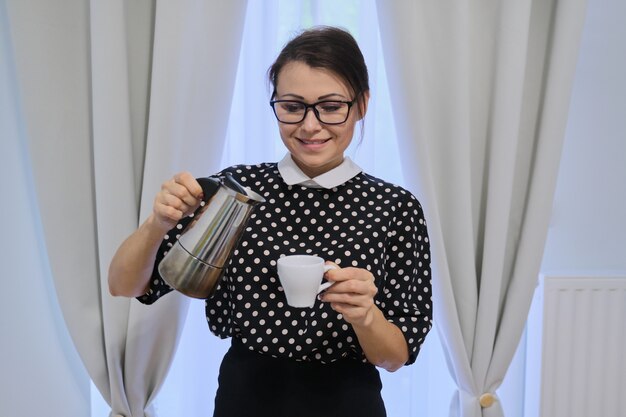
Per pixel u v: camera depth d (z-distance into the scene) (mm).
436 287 1433
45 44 1274
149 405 1419
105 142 1272
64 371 1482
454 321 1435
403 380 1614
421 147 1382
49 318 1458
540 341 1601
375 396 1074
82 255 1335
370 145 1482
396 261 1092
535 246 1468
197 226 897
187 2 1283
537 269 1477
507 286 1509
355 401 1045
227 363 1091
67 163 1313
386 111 1525
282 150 1482
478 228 1500
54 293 1451
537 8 1471
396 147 1533
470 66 1451
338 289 874
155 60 1277
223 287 1092
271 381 1046
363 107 1048
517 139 1454
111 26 1244
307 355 1030
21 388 1461
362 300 873
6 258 1414
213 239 889
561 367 1611
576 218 1700
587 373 1626
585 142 1674
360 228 1055
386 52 1378
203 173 1351
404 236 1092
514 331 1484
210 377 1518
